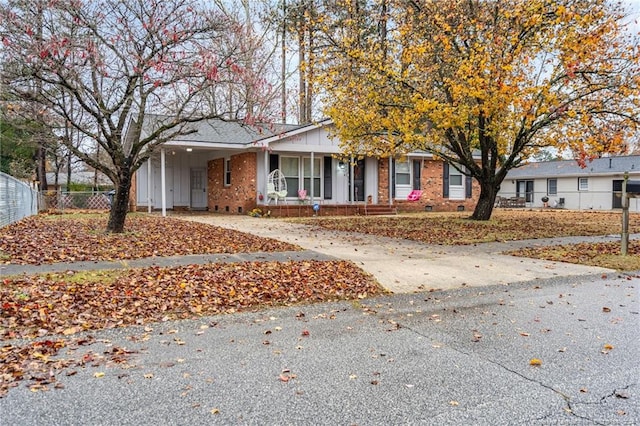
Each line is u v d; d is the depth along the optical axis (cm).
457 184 2384
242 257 845
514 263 848
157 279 644
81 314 492
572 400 310
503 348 412
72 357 380
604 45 1153
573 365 372
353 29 1451
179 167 2245
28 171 2667
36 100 889
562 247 1030
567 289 655
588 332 459
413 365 371
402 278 718
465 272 766
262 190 1894
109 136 1008
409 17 1277
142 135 1644
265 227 1398
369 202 2141
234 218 1731
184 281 637
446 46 1146
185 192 2262
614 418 285
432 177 2314
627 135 1214
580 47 1094
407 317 515
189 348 408
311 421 280
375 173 2164
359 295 616
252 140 1820
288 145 1883
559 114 1188
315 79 1344
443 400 309
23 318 470
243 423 277
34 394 311
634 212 2534
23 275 642
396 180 2239
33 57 820
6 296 530
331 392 321
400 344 423
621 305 566
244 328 469
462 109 1116
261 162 1897
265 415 287
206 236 1107
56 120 1017
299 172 1995
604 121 1227
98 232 1086
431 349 409
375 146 1473
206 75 912
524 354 397
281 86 2614
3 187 1202
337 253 926
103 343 416
